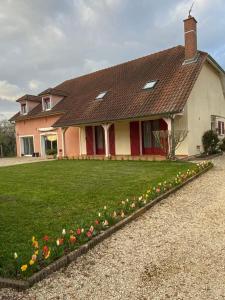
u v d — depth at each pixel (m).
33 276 3.94
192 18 17.61
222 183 9.45
